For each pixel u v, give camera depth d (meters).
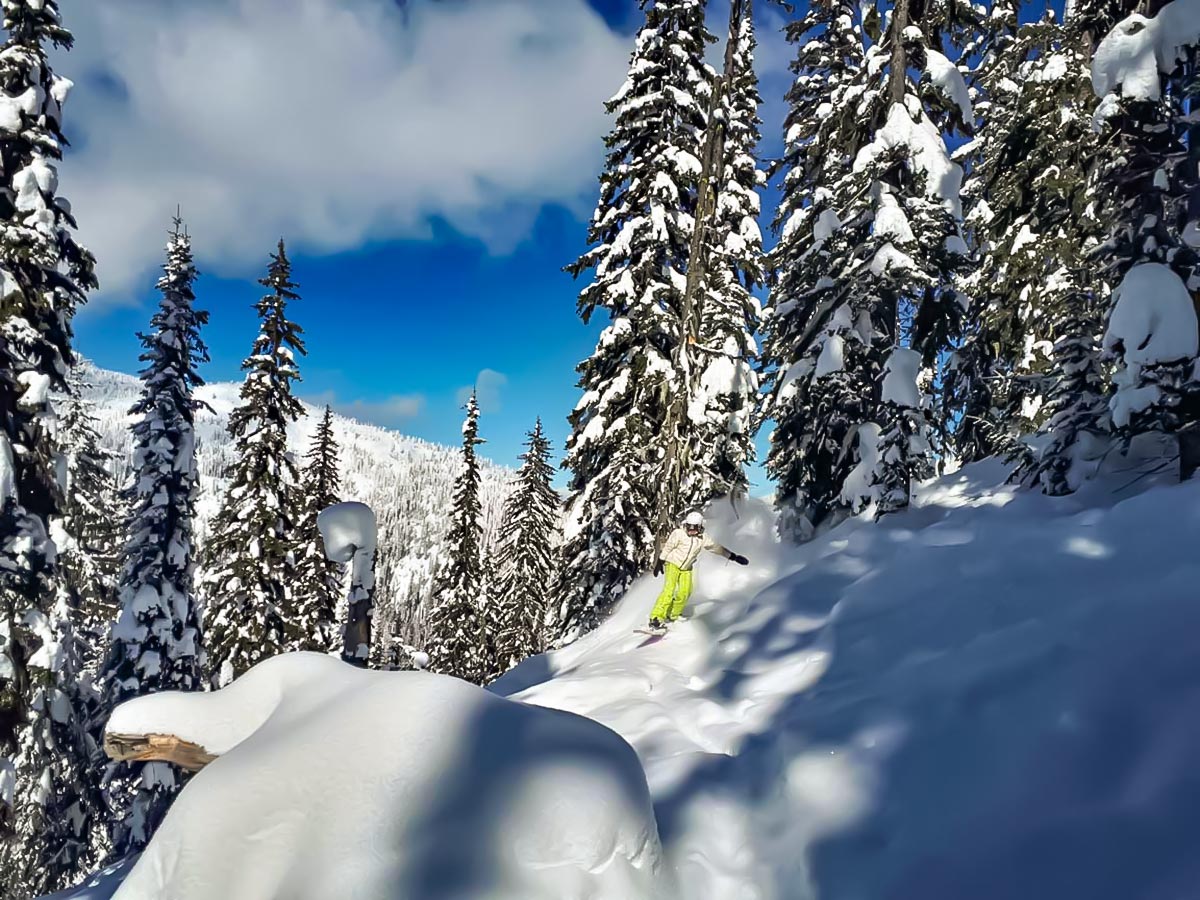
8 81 11.84
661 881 2.78
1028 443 8.98
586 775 2.75
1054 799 3.20
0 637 11.65
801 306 11.75
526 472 35.94
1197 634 3.70
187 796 2.69
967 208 18.28
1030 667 4.02
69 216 12.52
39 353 12.31
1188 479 5.99
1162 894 2.62
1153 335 6.27
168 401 17.14
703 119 14.35
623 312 14.48
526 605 35.03
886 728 4.05
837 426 10.54
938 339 10.59
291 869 2.47
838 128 11.21
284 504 18.66
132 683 16.55
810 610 6.62
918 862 3.16
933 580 5.77
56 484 12.20
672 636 7.49
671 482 11.61
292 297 19.08
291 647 18.02
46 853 18.00
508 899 2.37
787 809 3.72
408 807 2.57
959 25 10.66
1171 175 6.89
